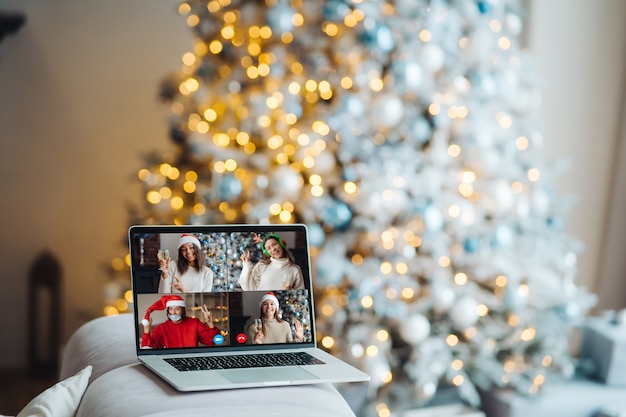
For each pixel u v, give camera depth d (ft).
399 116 8.73
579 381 9.99
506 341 9.57
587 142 12.10
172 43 12.59
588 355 10.24
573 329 11.14
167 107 12.58
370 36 8.63
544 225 10.10
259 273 4.25
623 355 9.79
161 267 4.12
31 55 12.18
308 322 4.26
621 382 9.90
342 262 8.75
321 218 8.91
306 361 3.88
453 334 9.62
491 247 9.34
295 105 9.11
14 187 12.28
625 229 11.89
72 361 4.52
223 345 4.11
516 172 9.75
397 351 9.37
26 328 12.43
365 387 9.06
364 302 8.86
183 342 4.06
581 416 9.48
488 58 9.52
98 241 12.57
